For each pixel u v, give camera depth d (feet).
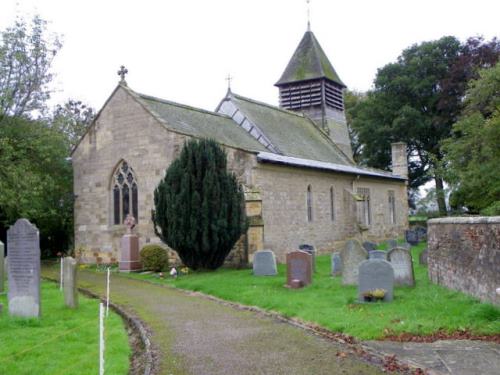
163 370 28.14
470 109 87.45
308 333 35.27
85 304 48.34
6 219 93.50
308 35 146.10
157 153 82.28
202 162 70.69
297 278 55.21
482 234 38.14
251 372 27.32
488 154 78.95
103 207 88.22
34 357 31.30
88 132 90.12
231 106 110.01
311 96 141.28
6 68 85.97
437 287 49.21
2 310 43.24
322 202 101.40
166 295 53.83
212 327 37.99
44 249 105.60
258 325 38.32
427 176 162.61
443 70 160.25
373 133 169.78
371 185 122.11
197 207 69.46
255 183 79.82
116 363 29.71
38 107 90.58
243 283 57.88
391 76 167.73
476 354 28.17
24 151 83.97
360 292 44.70
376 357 28.76
